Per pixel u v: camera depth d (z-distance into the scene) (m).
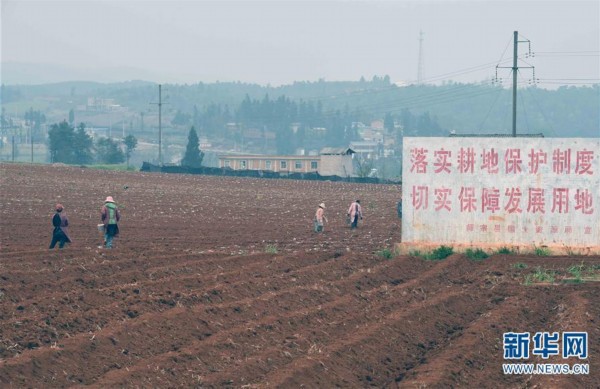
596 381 18.12
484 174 34.69
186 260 32.22
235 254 34.75
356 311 23.72
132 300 22.98
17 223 46.06
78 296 23.39
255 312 22.92
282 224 50.00
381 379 18.48
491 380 18.12
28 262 29.97
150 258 31.66
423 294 26.72
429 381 17.50
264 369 18.00
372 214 58.88
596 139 34.06
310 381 17.31
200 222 50.06
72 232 43.00
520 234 34.53
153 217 52.12
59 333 19.75
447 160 34.84
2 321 20.55
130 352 18.88
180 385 16.83
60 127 158.88
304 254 33.62
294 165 153.88
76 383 16.92
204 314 21.88
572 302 25.00
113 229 35.16
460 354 19.42
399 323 22.00
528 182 34.47
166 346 19.64
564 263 32.75
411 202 35.09
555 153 34.28
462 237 34.84
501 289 27.41
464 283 29.16
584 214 34.19
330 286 26.86
